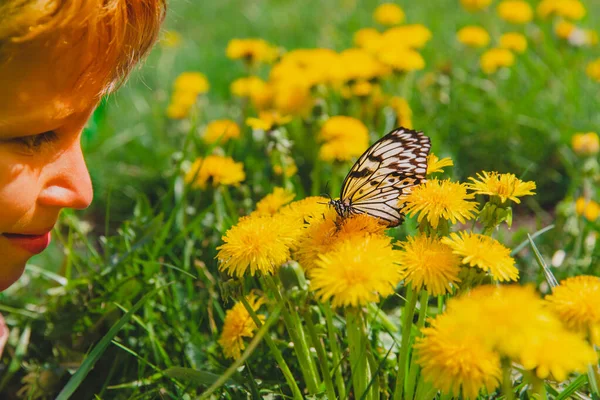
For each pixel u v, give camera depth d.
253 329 0.89
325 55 1.42
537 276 1.03
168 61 2.13
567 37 1.72
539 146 1.51
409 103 1.65
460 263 0.80
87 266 1.08
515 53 1.89
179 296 1.05
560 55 1.86
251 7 2.87
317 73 1.38
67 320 1.03
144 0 0.84
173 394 0.96
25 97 0.81
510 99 1.69
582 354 0.74
